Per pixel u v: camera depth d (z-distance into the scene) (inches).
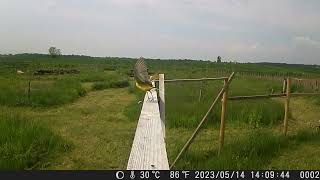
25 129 380.8
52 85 1058.1
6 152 325.4
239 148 329.7
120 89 1198.9
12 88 874.8
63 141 387.5
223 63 4928.6
